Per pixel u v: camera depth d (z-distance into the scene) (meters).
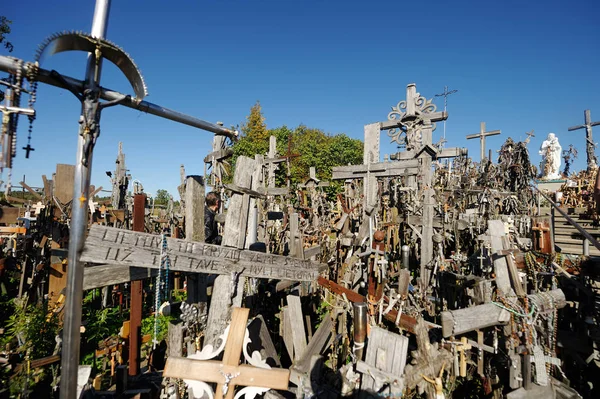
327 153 37.44
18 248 8.80
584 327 4.69
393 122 12.62
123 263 2.72
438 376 3.13
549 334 3.70
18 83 2.04
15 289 8.75
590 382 4.37
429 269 6.93
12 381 3.71
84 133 2.31
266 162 15.44
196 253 3.20
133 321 4.43
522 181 16.14
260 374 2.80
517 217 9.69
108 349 4.89
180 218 11.36
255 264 3.71
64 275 6.06
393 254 8.53
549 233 6.01
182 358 2.81
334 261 7.06
